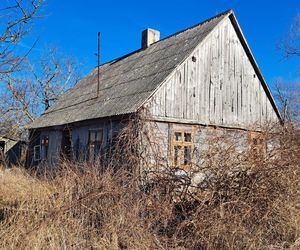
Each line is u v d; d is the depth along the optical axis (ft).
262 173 19.61
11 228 16.90
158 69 41.70
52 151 52.31
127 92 41.22
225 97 43.52
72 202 18.34
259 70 46.83
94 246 16.83
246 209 18.65
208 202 19.49
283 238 18.58
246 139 22.59
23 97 96.12
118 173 21.30
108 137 38.42
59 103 62.49
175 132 38.11
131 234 18.01
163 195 20.43
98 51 48.29
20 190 23.11
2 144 82.94
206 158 21.21
